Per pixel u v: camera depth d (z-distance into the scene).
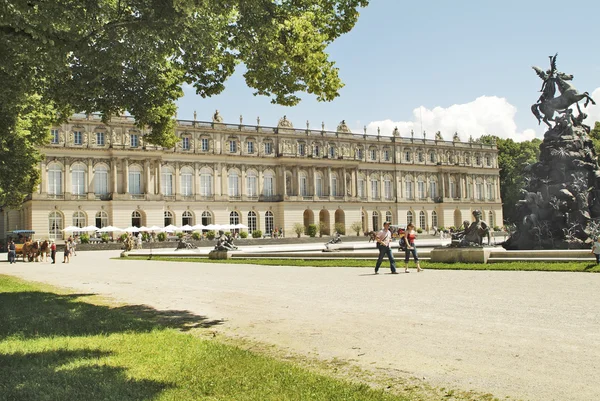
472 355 9.93
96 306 17.42
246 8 16.59
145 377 8.88
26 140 39.72
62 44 15.16
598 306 14.35
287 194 109.38
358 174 118.25
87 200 89.06
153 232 92.06
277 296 18.84
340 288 20.34
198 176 100.00
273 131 108.12
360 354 10.33
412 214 124.88
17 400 7.85
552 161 34.34
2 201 56.94
